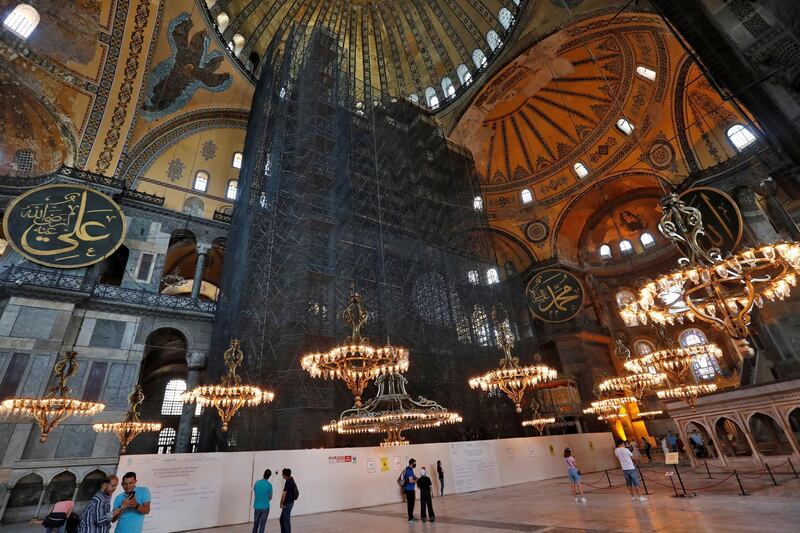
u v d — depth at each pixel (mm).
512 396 11617
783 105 7137
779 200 14328
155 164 18438
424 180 20609
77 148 16172
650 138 19469
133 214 16891
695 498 6957
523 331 23016
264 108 17281
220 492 7797
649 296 7398
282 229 14391
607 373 22031
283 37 22172
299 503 8602
